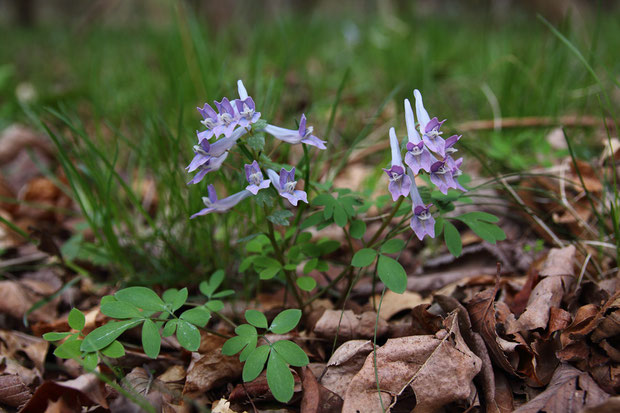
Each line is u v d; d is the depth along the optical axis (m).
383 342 0.27
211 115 0.23
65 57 0.85
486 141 0.41
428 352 0.24
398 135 0.41
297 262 0.27
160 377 0.26
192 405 0.24
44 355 0.27
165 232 0.35
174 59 0.49
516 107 0.43
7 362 0.27
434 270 0.32
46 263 0.35
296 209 0.35
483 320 0.25
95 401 0.23
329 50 0.75
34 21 1.61
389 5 0.79
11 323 0.31
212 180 0.30
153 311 0.24
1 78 0.61
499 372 0.25
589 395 0.22
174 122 0.42
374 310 0.29
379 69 0.62
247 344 0.23
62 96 0.55
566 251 0.29
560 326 0.25
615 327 0.23
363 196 0.28
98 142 0.42
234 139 0.23
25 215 0.40
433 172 0.23
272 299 0.30
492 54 0.57
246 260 0.27
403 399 0.24
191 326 0.23
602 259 0.30
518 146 0.40
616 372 0.23
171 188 0.31
